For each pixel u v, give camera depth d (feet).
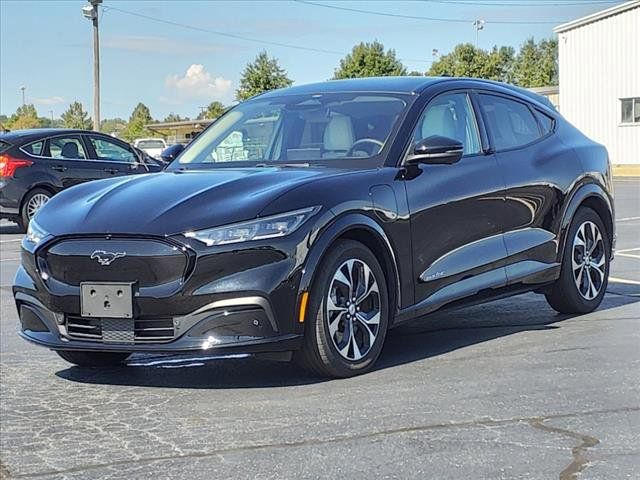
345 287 16.97
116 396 16.85
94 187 18.69
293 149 19.71
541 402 15.23
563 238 22.24
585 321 22.17
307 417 14.82
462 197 19.43
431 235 18.71
